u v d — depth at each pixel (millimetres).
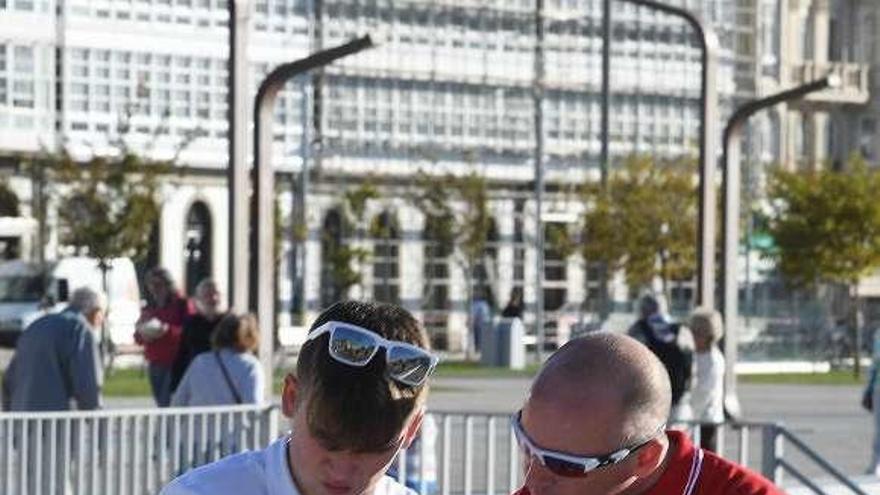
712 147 31719
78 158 69312
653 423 4984
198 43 73375
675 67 86375
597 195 74250
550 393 4977
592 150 83938
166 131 72625
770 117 88562
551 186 82375
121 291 60750
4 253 63844
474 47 81125
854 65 91500
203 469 5359
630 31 85250
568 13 79188
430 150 79438
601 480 5031
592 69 84438
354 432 5109
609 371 4965
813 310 67875
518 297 63375
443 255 78688
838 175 73250
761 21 88062
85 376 17891
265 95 25250
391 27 78875
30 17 69062
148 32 71938
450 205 75625
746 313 66625
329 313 5184
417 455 17734
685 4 85875
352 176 77125
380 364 5094
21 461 16219
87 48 70312
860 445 34062
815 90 31609
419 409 5176
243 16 24859
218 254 73938
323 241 76125
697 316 22297
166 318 24422
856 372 60500
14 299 59594
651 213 73500
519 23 82375
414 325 5188
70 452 16484
